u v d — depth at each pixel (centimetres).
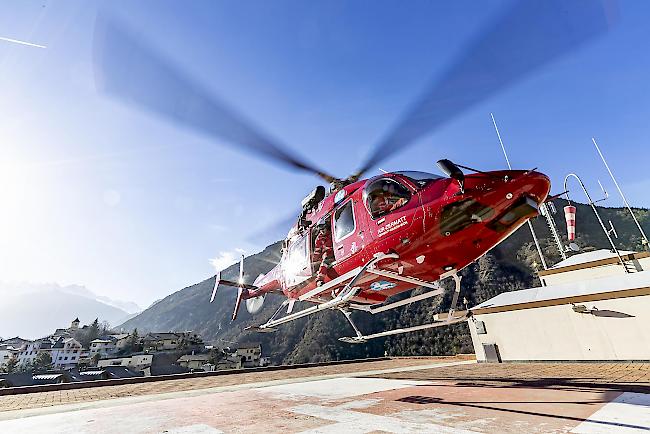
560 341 1520
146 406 592
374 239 646
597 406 361
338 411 422
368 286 715
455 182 562
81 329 15575
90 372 8150
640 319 1344
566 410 347
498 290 8862
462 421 321
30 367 10500
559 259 8262
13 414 602
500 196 536
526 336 1625
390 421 341
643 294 1351
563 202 10594
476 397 468
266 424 371
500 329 1717
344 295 697
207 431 357
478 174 558
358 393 594
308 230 846
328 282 766
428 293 704
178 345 11881
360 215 687
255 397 634
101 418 485
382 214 645
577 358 1457
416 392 559
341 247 723
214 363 10194
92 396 906
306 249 834
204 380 1277
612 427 272
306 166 743
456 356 1961
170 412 507
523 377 815
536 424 294
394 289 740
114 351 11925
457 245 600
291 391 705
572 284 1730
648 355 1292
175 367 9481
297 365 1788
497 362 1669
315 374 1321
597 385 569
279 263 1066
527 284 8619
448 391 550
